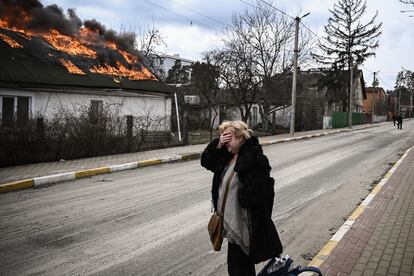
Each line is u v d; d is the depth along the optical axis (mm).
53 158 13352
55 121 13508
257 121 39375
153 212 7492
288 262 3881
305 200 8695
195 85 32844
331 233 6461
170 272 4852
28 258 5188
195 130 27672
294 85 28219
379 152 18547
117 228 6504
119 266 4996
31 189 9617
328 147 20969
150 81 23547
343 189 9906
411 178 11125
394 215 7195
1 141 11844
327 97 51938
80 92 19125
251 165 3441
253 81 29391
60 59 19750
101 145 14906
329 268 4801
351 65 46000
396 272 4691
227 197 3580
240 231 3500
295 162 14781
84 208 7727
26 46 19078
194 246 5746
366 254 5262
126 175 11758
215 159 3777
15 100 16859
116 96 20797
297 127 35500
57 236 6062
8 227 6473
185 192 9289
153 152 16312
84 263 5062
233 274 3602
